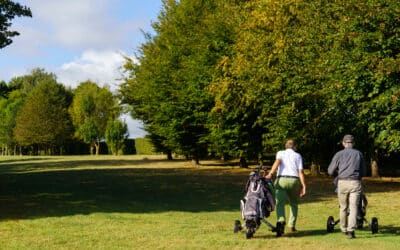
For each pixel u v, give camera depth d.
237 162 42.19
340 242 9.17
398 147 17.31
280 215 9.94
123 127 79.12
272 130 24.59
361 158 9.78
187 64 32.53
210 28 30.55
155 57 40.66
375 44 16.42
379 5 16.34
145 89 38.38
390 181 23.53
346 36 17.42
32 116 82.56
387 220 11.95
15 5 16.56
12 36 17.03
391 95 15.90
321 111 21.16
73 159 56.69
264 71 22.92
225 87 25.62
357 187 9.62
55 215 12.66
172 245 8.97
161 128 36.91
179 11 36.50
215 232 10.30
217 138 30.00
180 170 32.38
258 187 9.76
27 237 9.81
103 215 12.63
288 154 10.29
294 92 21.73
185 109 33.75
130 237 9.74
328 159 27.30
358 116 18.61
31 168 37.09
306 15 21.12
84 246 8.95
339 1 18.41
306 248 8.71
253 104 26.16
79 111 85.12
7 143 90.25
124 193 18.06
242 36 25.67
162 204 14.98
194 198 16.56
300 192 11.13
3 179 25.22
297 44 21.39
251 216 9.44
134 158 58.31
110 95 84.38
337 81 17.73
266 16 23.28
